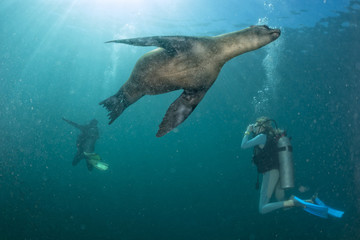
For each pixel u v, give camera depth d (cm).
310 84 3166
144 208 1258
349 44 1952
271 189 588
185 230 1051
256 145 597
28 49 3344
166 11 1733
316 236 1018
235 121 6259
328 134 4447
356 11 1524
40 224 982
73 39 2814
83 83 5116
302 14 1612
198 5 1594
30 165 1886
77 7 1941
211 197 1479
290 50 2219
